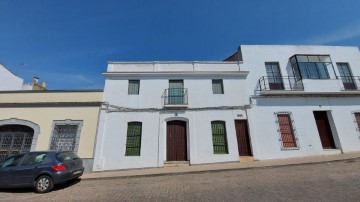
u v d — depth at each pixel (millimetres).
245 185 6301
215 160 11539
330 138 13016
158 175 9102
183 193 5840
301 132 12555
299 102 13133
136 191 6477
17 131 11766
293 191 5324
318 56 14156
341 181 5961
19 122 11586
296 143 12320
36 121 11633
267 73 13914
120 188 7066
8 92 12320
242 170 9086
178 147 12156
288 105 13008
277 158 11891
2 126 11742
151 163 11344
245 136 12398
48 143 11273
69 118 11766
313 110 13078
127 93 12695
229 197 5180
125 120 12094
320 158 10664
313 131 12625
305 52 14531
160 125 12117
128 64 13500
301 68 13742
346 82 14164
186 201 5086
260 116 12609
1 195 6863
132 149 11719
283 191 5383
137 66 13500
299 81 13547
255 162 11031
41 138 11336
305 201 4543
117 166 11180
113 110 12195
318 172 7465
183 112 12422
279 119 12805
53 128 11531
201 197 5328
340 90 13438
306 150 12195
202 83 13125
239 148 12164
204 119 12336
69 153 8164
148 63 13625
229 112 12547
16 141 11586
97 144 11328
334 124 12914
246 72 13273
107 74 12930
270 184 6215
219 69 13641
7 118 11648
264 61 14023
